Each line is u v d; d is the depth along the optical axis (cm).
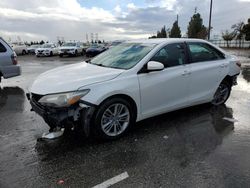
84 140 441
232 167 356
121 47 558
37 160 377
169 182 323
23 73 1307
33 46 3891
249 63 1723
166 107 507
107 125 433
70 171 348
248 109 618
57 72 495
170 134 468
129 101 454
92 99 407
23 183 322
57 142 434
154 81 474
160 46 500
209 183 321
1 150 406
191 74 532
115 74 441
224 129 493
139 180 328
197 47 564
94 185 318
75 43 3173
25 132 479
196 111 596
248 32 4216
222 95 639
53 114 404
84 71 471
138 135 464
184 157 385
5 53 889
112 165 362
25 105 668
